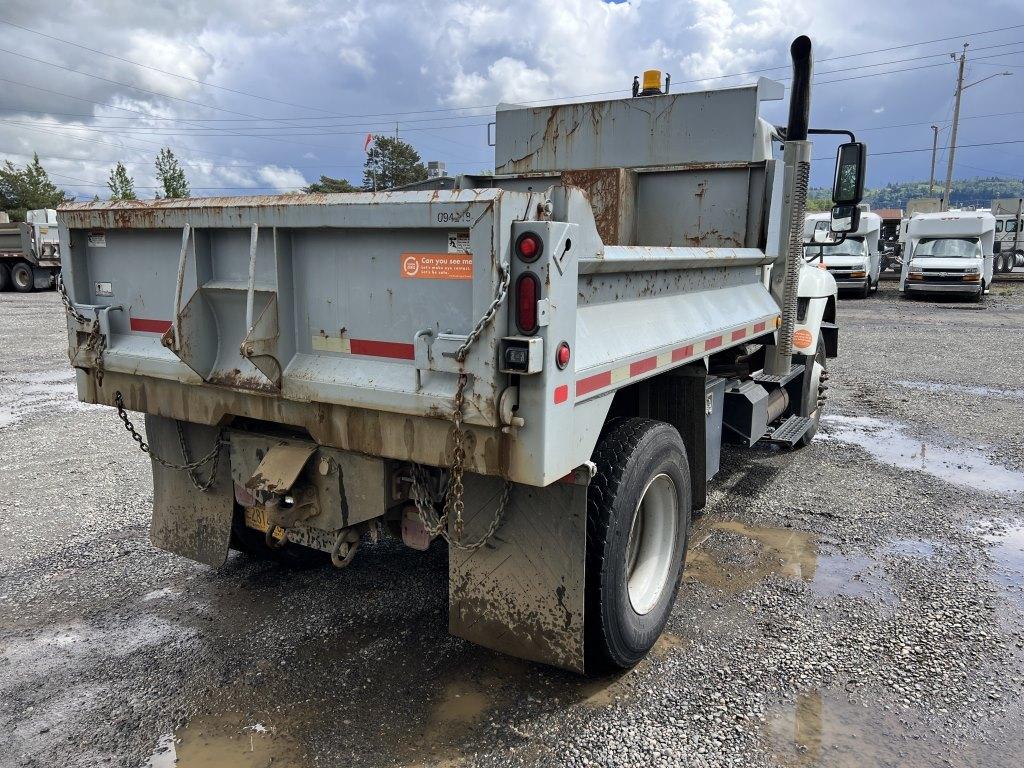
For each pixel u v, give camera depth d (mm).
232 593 4156
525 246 2416
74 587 4211
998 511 5523
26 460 6605
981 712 3146
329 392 2830
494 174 5730
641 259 3170
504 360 2441
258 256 2947
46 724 3008
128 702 3154
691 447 4180
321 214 2732
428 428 2682
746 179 4898
